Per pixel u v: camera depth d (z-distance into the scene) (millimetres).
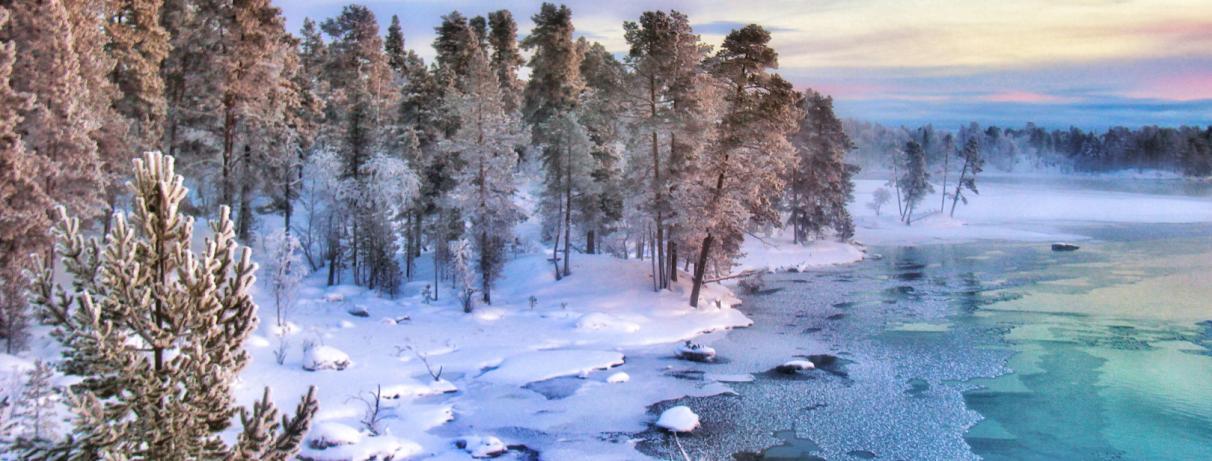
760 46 34844
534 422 20375
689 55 35219
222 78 34719
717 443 18891
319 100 46094
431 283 41719
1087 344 29500
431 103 47562
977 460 17750
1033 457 17906
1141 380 24328
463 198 37656
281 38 38375
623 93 36656
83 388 6977
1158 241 69000
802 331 33062
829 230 71625
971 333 32031
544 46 61438
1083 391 23188
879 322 34906
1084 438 19188
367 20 58719
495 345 29219
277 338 27547
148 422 6973
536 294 38719
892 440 19094
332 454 16672
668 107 36062
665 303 37031
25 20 25125
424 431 19406
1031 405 21828
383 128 48969
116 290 7121
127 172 31766
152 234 7434
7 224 21688
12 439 12258
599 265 42688
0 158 21844
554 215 46500
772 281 49406
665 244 44031
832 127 65250
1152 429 19781
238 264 7992
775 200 63594
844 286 46812
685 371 26047
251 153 39688
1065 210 102062
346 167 41781
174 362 7340
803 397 22797
